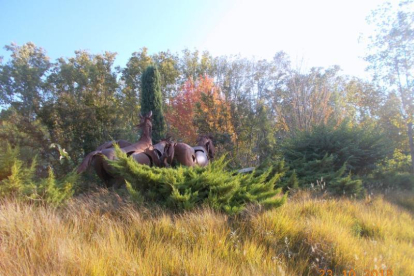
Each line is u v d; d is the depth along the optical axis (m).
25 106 16.52
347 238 4.81
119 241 3.68
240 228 4.69
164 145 7.94
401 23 14.94
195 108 17.55
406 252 4.98
